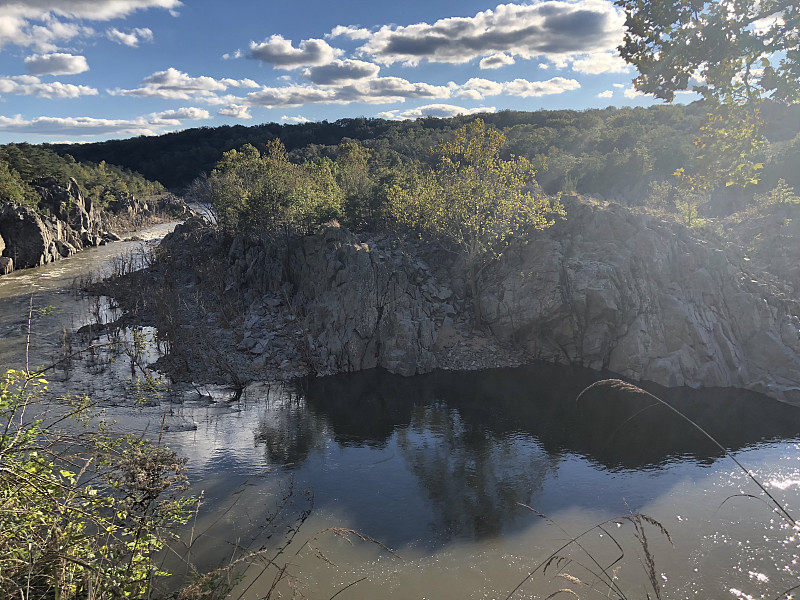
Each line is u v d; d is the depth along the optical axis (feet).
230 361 132.98
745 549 67.62
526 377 130.93
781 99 39.75
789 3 36.35
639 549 67.92
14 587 20.98
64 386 111.96
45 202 348.79
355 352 135.23
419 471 87.86
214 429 100.53
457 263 164.96
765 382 120.67
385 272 143.33
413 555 66.59
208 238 254.27
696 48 39.58
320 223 187.52
